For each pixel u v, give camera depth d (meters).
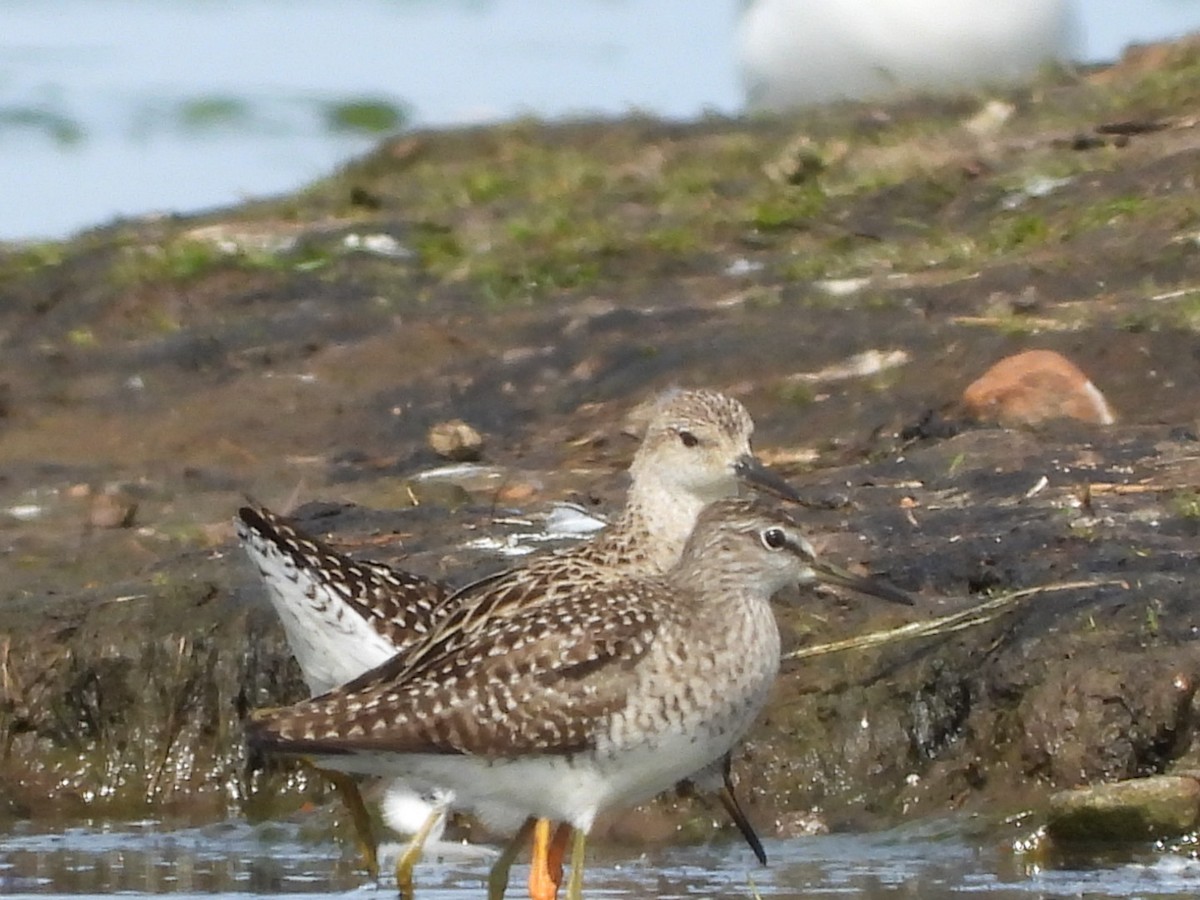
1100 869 11.31
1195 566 12.65
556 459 15.94
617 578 11.38
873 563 13.19
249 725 10.66
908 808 12.11
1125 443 14.59
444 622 11.11
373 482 15.84
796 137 21.55
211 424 17.25
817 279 17.94
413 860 11.54
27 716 13.83
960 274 17.47
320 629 11.41
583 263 19.12
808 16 23.27
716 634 10.77
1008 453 14.59
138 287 19.97
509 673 10.55
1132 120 19.91
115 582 14.53
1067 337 15.99
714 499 12.29
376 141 27.11
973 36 22.95
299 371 17.94
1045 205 18.42
